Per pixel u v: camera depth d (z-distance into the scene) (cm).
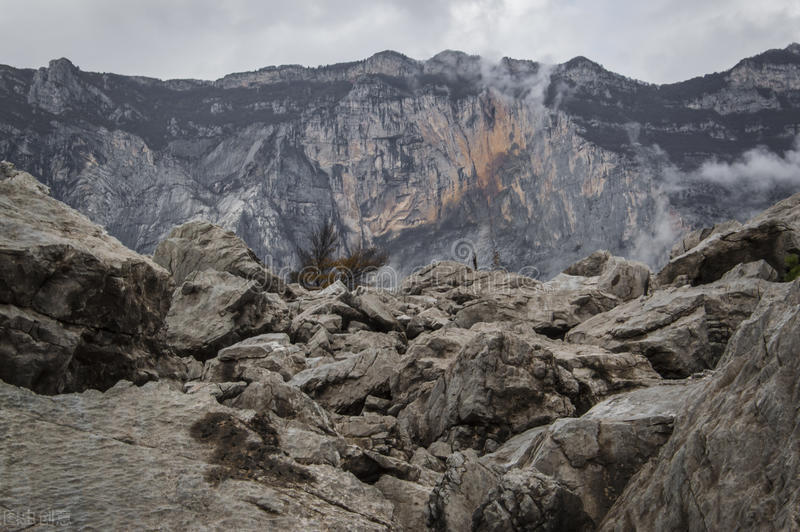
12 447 419
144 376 643
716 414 445
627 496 512
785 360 405
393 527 471
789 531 323
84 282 561
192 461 461
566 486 550
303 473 493
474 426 855
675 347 1151
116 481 416
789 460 354
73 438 449
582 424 586
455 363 911
